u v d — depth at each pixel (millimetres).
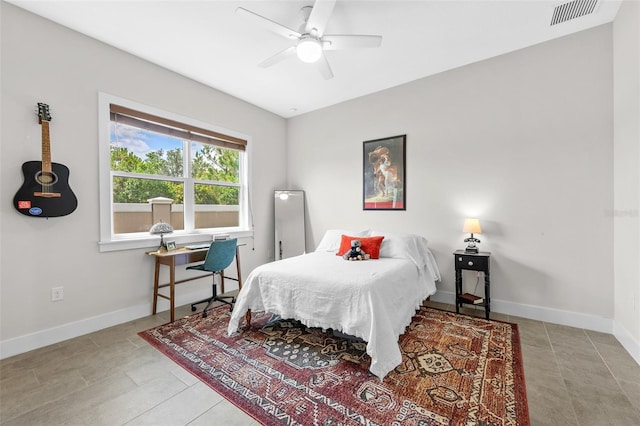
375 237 3176
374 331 1855
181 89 3293
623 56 2229
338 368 1957
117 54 2754
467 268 2896
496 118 3004
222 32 2518
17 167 2189
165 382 1824
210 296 3623
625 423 1439
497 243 3023
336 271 2414
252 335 2498
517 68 2873
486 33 2568
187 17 2318
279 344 2322
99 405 1608
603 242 2512
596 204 2537
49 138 2287
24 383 1811
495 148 3018
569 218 2660
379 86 3662
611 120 2457
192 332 2568
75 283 2498
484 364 1979
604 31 2465
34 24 2264
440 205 3379
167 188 3305
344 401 1616
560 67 2664
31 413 1542
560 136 2684
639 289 1999
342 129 4180
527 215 2859
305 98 4023
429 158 3439
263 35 2562
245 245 4141
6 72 2143
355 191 4074
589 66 2537
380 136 3811
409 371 1898
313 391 1711
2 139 2125
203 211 3693
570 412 1515
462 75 3184
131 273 2877
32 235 2270
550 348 2209
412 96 3535
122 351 2225
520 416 1481
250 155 4203
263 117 4414
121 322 2785
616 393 1669
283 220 4566
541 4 2193
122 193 2920
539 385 1745
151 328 2656
